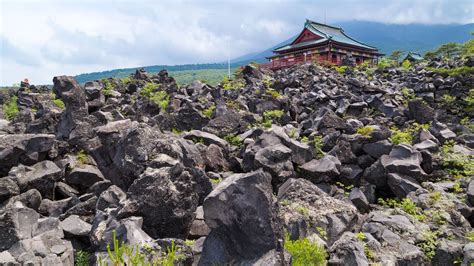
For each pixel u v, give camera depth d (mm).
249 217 9383
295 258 10617
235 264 9547
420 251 11688
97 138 20375
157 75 52281
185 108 26656
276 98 29922
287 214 12805
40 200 14727
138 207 11594
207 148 19109
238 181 9688
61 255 10641
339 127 24109
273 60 78500
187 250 10188
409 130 24953
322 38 77188
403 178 16609
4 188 14078
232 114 24922
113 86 44000
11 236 10875
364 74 45500
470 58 36188
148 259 9461
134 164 14812
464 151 20031
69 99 22359
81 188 17188
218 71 145250
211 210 9766
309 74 43031
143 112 30906
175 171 12375
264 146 18297
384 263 10945
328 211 13156
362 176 17984
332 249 11391
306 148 18391
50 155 18078
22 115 28016
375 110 30375
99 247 10609
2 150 16188
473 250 11266
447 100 31156
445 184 16703
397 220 13234
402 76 41344
